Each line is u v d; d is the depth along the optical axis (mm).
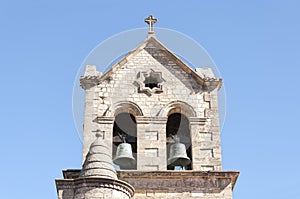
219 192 44438
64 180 40656
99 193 39719
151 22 52031
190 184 44625
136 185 44281
